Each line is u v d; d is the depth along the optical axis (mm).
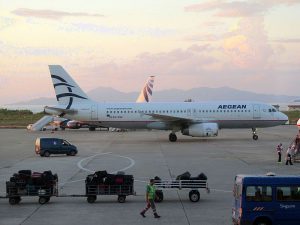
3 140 76062
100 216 22125
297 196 18828
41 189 25281
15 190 25125
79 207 24312
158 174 35500
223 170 37438
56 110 70312
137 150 55469
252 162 42719
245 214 18812
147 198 21797
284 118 69188
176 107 69250
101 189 25391
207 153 51031
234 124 69000
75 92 71375
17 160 46250
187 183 25438
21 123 147625
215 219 21344
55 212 23125
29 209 23922
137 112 69688
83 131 103938
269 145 61250
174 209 23594
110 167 39969
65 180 33000
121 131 102750
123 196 25453
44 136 85875
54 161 44938
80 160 45625
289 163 41625
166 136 82688
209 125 65500
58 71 71312
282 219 18750
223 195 27141
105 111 70062
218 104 69125
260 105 69375
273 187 18859
